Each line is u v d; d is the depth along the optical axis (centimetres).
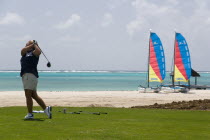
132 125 1163
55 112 1553
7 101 4628
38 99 1317
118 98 5500
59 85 13612
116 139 906
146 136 957
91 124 1169
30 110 1291
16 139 879
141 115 1469
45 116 1397
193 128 1120
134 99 5294
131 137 938
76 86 12700
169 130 1070
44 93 6875
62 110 1656
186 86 10025
